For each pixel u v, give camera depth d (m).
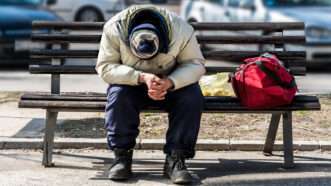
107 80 5.67
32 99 5.91
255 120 7.65
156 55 5.61
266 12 13.93
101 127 7.40
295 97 5.95
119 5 14.59
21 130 7.30
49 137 6.04
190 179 5.52
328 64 13.90
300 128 7.35
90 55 6.45
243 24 6.45
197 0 15.91
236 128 7.33
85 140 6.77
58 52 6.44
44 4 14.23
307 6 13.98
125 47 5.62
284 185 5.56
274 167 6.10
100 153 6.61
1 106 8.66
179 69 5.61
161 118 7.67
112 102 5.61
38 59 6.53
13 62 14.50
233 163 6.24
